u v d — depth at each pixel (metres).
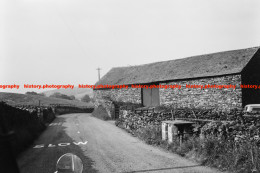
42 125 21.22
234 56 25.03
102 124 23.50
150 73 30.91
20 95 60.81
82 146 12.93
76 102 71.06
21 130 12.90
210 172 8.02
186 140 11.32
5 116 10.25
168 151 11.40
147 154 10.88
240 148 8.63
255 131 9.07
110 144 13.44
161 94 27.23
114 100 32.72
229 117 14.27
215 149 9.22
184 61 29.88
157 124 15.59
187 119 13.95
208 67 24.88
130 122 18.66
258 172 7.36
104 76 38.00
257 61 24.23
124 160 9.89
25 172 8.30
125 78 33.47
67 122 26.11
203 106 23.62
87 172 8.26
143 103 29.64
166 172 8.16
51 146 13.04
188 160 9.66
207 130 10.39
